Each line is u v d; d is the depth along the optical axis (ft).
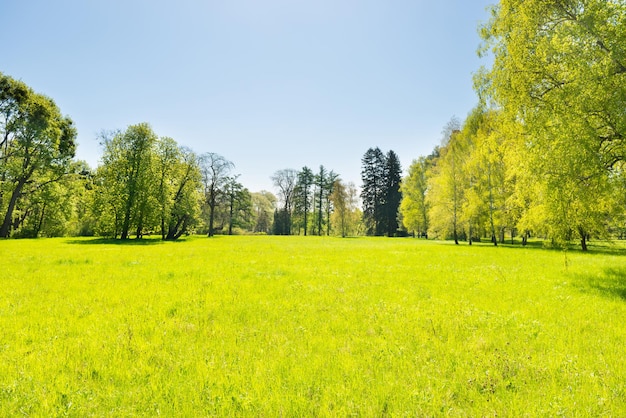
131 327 26.08
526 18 47.47
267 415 14.51
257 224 366.63
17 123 152.97
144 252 88.74
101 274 51.03
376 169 301.43
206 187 225.56
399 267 60.90
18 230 189.06
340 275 51.52
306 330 25.75
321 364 19.53
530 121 49.16
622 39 39.70
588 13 41.73
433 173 195.83
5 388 16.63
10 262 63.87
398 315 29.91
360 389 16.57
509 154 61.72
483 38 60.39
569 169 42.75
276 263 66.59
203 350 21.76
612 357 20.68
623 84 39.63
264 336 24.48
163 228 169.68
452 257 78.95
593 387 16.92
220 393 16.20
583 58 41.78
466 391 16.70
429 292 39.75
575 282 45.19
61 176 171.22
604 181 43.39
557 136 44.24
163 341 23.38
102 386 17.21
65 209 181.16
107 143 161.99
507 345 22.80
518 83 49.39
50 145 162.91
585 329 26.48
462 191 141.90
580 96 41.22
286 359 20.16
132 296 36.63
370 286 43.11
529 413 14.66
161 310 31.17
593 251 102.78
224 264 64.13
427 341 23.41
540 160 47.19
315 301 35.04
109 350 21.56
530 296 37.81
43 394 16.20
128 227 160.15
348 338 24.08
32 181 167.12
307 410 14.84
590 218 47.19
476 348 22.21
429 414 14.57
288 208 320.29
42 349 21.91
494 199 131.64
